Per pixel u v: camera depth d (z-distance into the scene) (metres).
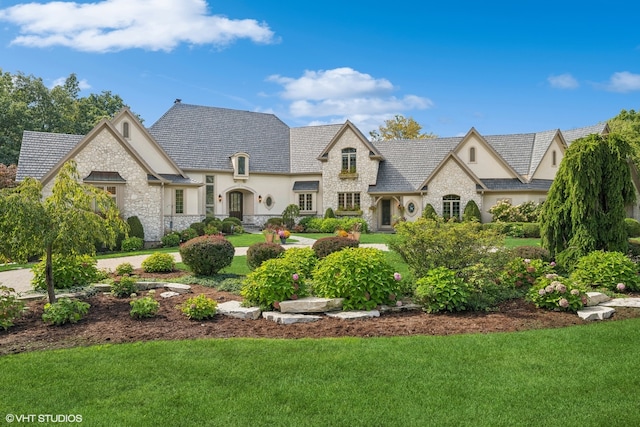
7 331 7.64
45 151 25.41
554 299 8.63
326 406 4.76
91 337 7.28
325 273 9.07
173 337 7.29
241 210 36.34
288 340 7.00
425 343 6.74
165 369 5.79
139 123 29.42
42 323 8.11
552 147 34.44
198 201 33.53
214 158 34.72
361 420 4.47
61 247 8.77
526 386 5.21
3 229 8.24
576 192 12.07
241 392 5.10
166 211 29.86
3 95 41.25
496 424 4.39
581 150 12.09
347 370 5.71
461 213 32.25
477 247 9.45
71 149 24.09
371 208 34.22
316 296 9.27
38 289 11.02
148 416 4.57
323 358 6.13
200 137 35.41
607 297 9.57
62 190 8.80
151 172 26.02
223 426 4.38
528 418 4.50
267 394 5.04
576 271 11.00
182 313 8.74
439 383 5.30
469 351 6.36
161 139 33.78
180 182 29.91
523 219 30.45
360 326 7.78
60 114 45.44
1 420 4.51
